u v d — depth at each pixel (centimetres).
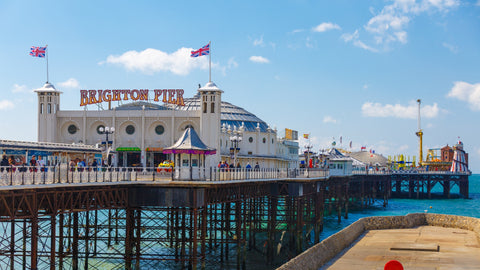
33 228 3800
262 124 14138
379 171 16138
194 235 4878
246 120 13750
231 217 9912
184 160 6319
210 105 8400
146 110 8619
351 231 5475
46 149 5478
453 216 6494
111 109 9131
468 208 14200
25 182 3706
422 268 4228
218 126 8381
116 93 9150
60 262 5200
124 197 4953
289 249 6956
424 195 18625
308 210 7769
